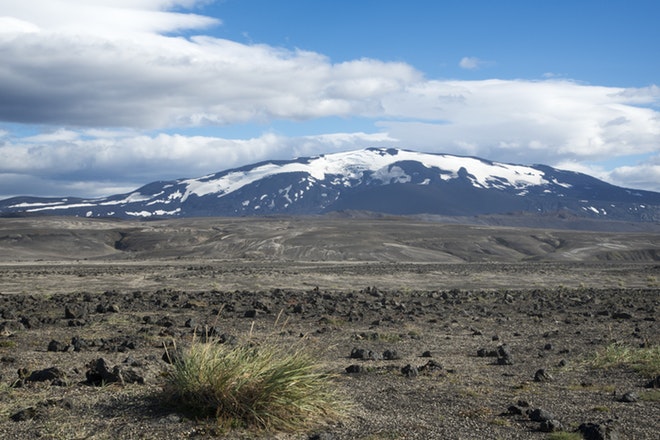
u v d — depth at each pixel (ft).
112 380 35.09
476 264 310.86
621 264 335.26
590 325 76.89
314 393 31.27
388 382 40.52
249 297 107.24
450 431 29.04
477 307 99.09
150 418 28.60
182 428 27.48
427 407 33.71
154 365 38.52
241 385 29.55
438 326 74.13
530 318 84.02
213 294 113.80
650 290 148.46
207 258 382.22
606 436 27.94
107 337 59.11
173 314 80.33
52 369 37.24
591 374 45.06
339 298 109.09
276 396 29.32
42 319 70.28
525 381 42.24
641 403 35.94
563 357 52.60
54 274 179.11
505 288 159.74
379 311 88.89
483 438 28.09
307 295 113.91
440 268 246.68
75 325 67.92
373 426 29.43
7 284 144.36
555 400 36.35
